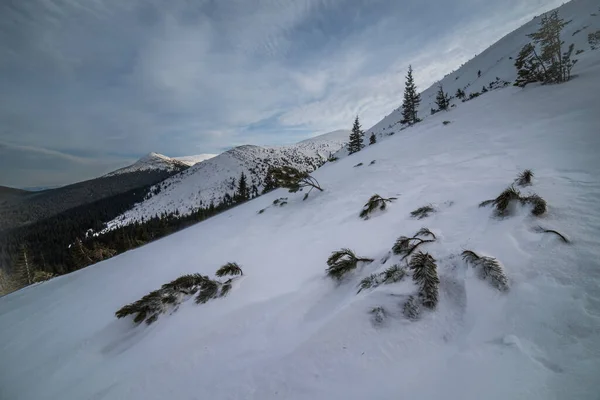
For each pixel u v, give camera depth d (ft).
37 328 24.21
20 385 15.30
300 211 33.47
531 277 8.34
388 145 52.06
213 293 16.66
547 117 26.37
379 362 7.43
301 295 12.80
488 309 7.94
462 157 25.90
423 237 13.20
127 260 41.63
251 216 41.88
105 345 16.57
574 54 63.98
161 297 18.25
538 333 6.68
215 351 10.73
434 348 7.42
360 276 12.93
